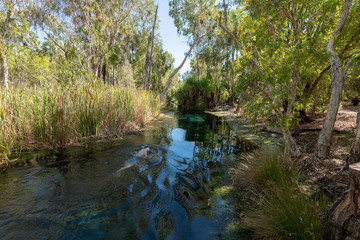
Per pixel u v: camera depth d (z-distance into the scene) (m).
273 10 3.47
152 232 2.06
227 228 2.14
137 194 2.79
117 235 1.99
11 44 9.15
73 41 6.47
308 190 2.75
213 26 16.08
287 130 3.39
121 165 3.79
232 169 3.79
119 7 10.03
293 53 2.60
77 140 5.10
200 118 11.80
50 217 2.21
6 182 2.98
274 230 1.91
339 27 3.82
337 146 4.55
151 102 10.92
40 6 7.63
